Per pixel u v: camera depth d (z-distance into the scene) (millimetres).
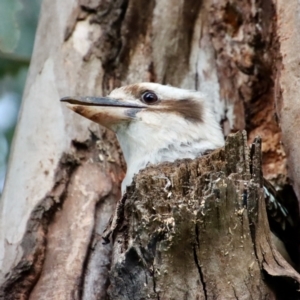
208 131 10992
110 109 10641
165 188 7977
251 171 7934
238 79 12305
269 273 7559
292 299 7711
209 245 7445
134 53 12461
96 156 11195
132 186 8234
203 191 7793
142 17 12562
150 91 10867
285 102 9867
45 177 10656
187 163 8523
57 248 9992
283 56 10078
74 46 12023
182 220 7359
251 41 12297
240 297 7449
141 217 7699
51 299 9398
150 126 10656
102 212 10586
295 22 10062
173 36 12578
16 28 14727
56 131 11125
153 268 7438
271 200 10203
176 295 7406
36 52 12258
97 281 9805
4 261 9750
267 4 11336
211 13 12742
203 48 12641
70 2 12359
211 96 12336
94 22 12297
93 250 10102
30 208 10258
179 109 10906
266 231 7926
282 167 11344
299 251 10570
